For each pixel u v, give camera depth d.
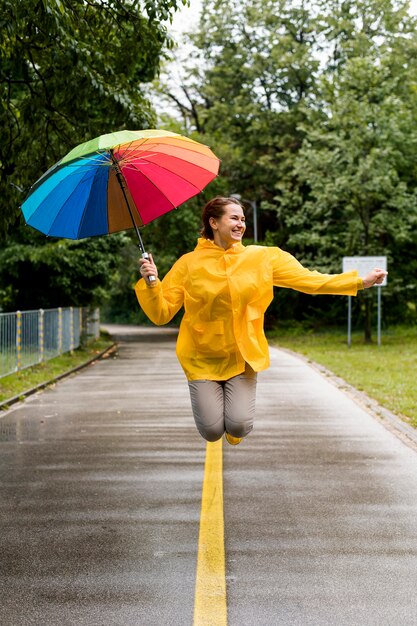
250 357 4.64
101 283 28.08
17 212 10.64
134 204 5.19
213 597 4.28
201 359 4.76
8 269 25.75
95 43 10.23
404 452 8.64
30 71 10.20
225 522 5.81
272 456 8.40
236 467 7.82
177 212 40.78
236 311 4.59
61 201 5.02
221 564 4.85
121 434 9.90
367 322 31.95
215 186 42.12
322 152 31.42
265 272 4.61
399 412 11.56
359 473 7.54
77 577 4.62
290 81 41.75
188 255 4.73
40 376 17.16
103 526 5.72
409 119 31.94
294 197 34.38
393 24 38.66
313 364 21.42
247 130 41.25
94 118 10.28
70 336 25.83
